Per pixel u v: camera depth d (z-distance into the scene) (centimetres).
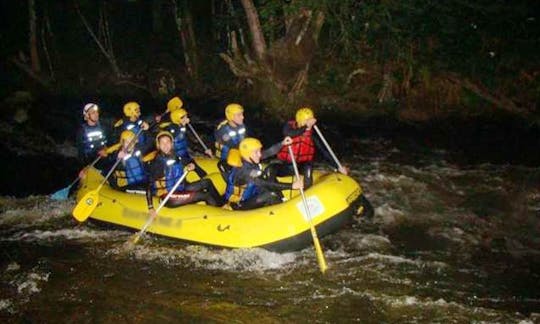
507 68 1338
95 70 1786
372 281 575
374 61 1402
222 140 748
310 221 601
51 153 1105
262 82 1391
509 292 555
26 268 613
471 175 929
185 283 574
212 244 630
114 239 684
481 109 1319
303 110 704
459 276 588
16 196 874
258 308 526
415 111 1336
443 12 1272
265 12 1320
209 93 1592
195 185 679
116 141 839
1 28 1742
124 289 565
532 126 1235
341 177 664
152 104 1579
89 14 1864
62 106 1509
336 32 1423
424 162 1013
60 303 539
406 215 759
